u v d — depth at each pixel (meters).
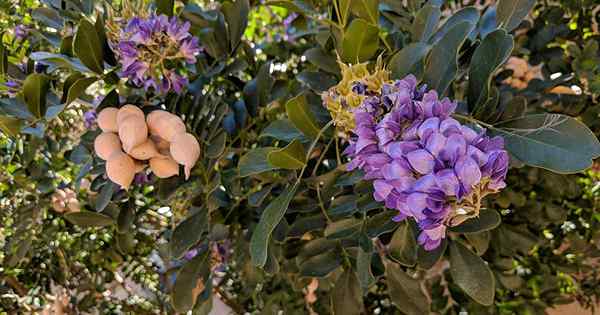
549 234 0.70
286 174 0.48
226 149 0.49
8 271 0.70
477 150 0.29
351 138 0.35
